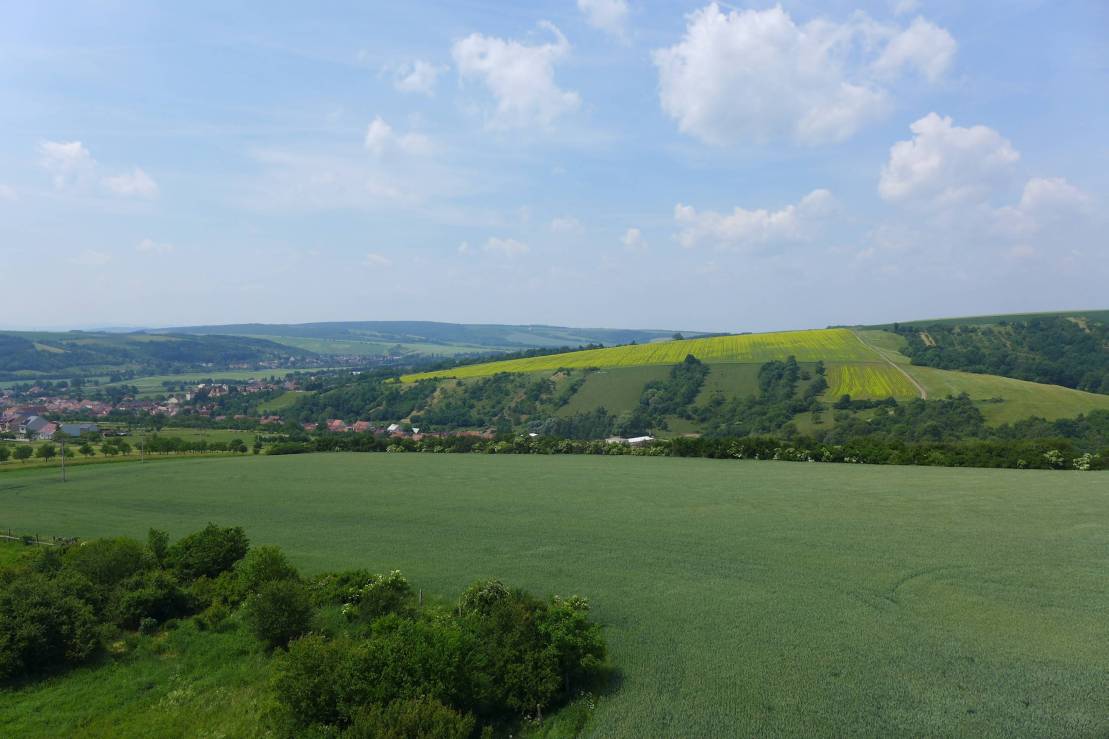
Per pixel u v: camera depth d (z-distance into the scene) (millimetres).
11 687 27719
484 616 29828
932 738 22406
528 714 24656
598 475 86438
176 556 42062
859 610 34281
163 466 101625
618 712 24578
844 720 23609
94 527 59906
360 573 38406
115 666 29797
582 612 29109
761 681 26688
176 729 24516
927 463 89312
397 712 21891
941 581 38312
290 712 23906
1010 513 55781
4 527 60625
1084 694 24984
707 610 34812
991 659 28109
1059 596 35531
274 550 38844
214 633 33125
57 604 30344
